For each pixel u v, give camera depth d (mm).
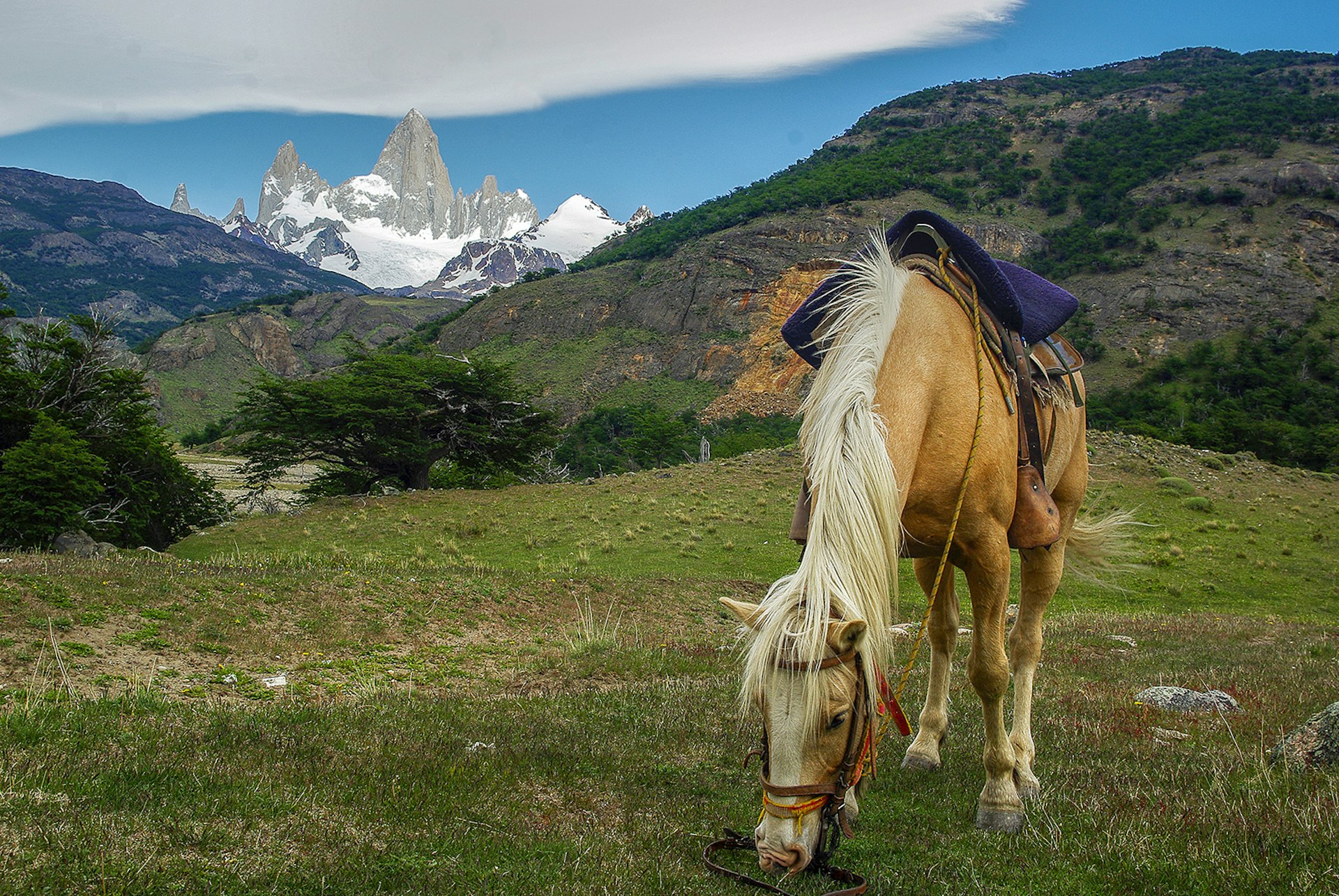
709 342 134250
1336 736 5285
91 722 5469
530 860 3742
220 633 10141
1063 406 5453
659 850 3971
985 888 3645
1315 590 25844
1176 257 121812
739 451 65875
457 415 42969
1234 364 97500
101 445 28219
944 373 4262
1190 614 20203
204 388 172125
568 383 132750
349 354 46219
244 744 5133
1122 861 3908
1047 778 5266
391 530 27719
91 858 3227
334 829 3811
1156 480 37719
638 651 11125
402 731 5777
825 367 4164
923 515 4250
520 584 16172
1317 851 3875
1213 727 6668
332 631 11102
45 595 10086
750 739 6102
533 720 6387
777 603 3305
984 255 4750
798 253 143375
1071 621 16391
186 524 32000
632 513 30562
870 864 3924
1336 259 118625
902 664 9906
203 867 3291
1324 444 60375
